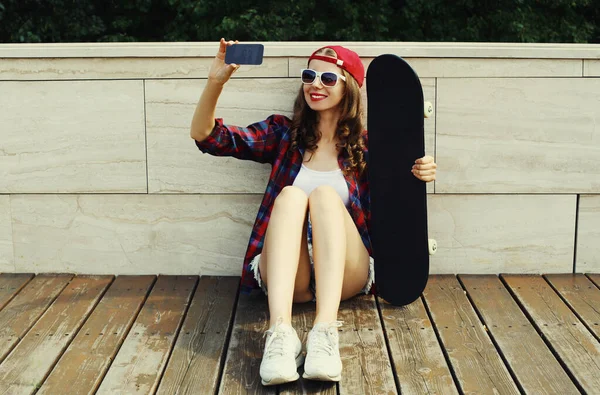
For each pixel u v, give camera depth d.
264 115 3.27
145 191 3.33
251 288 3.01
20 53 3.23
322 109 2.88
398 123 2.79
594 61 3.23
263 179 3.32
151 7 8.45
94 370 2.44
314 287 2.94
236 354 2.56
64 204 3.35
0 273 3.40
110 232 3.37
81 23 7.94
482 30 8.28
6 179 3.34
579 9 8.62
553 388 2.31
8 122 3.29
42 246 3.39
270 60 3.23
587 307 2.98
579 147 3.29
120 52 3.22
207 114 2.73
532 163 3.30
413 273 2.88
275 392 2.29
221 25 7.63
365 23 8.14
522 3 8.05
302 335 2.70
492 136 3.28
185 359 2.52
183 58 3.23
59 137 3.30
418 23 8.36
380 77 2.80
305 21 8.12
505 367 2.46
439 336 2.71
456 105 3.25
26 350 2.59
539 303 3.02
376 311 2.96
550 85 3.24
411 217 2.83
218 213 3.35
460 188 3.31
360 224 2.96
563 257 3.38
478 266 3.38
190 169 3.31
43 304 3.03
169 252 3.38
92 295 3.13
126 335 2.74
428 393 2.28
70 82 3.26
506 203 3.33
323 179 2.95
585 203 3.33
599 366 2.45
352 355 2.55
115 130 3.29
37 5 7.86
